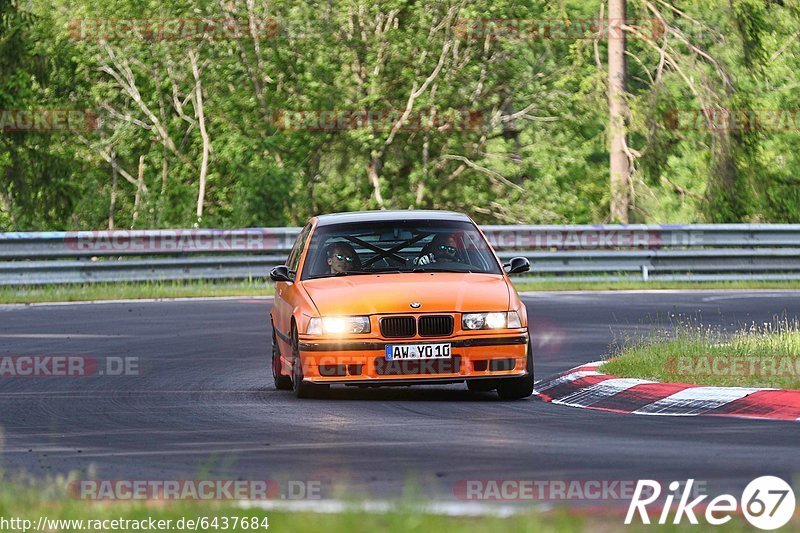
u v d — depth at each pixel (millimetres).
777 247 77250
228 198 106812
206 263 69250
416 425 27906
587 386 33375
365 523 15977
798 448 23984
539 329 49906
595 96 91625
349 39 100438
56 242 66125
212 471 22328
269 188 93688
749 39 93812
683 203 97062
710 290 69812
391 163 106062
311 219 37438
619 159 91375
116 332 49469
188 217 87500
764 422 27641
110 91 104000
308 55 100625
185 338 47656
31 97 93375
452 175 106250
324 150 106000
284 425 28141
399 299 32188
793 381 31109
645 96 91000
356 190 109188
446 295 32375
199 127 105812
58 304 61219
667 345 37719
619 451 23969
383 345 31781
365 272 34469
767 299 63281
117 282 67188
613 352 41562
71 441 26312
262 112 102625
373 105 99688
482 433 26594
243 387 35562
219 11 98375
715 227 74938
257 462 23250
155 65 103562
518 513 16953
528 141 105812
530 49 100562
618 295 65938
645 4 92750
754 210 93312
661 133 91750
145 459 23844
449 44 98750
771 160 104000
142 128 108250
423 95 100438
